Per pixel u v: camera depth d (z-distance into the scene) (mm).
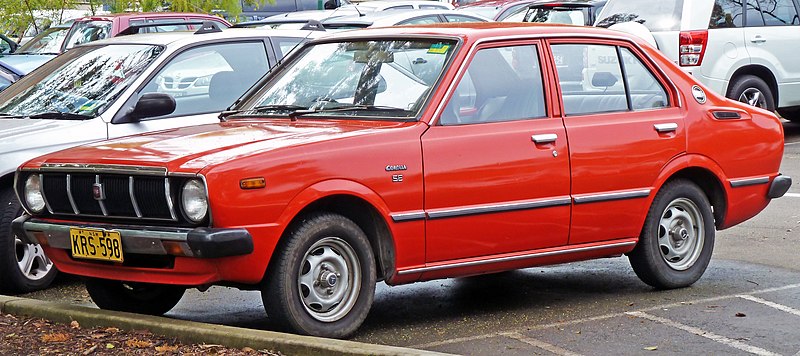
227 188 6156
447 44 7273
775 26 15688
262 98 7730
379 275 6902
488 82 7234
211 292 8367
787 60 15727
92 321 6711
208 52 9344
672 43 15211
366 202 6629
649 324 7125
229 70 9375
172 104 8492
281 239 6414
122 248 6430
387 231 6719
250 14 26578
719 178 8156
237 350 6164
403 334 6945
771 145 8461
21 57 18047
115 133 8586
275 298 6402
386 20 17484
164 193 6273
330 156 6484
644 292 8055
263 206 6250
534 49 7484
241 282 6340
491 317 7371
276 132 6844
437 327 7117
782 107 15867
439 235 6879
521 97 7340
